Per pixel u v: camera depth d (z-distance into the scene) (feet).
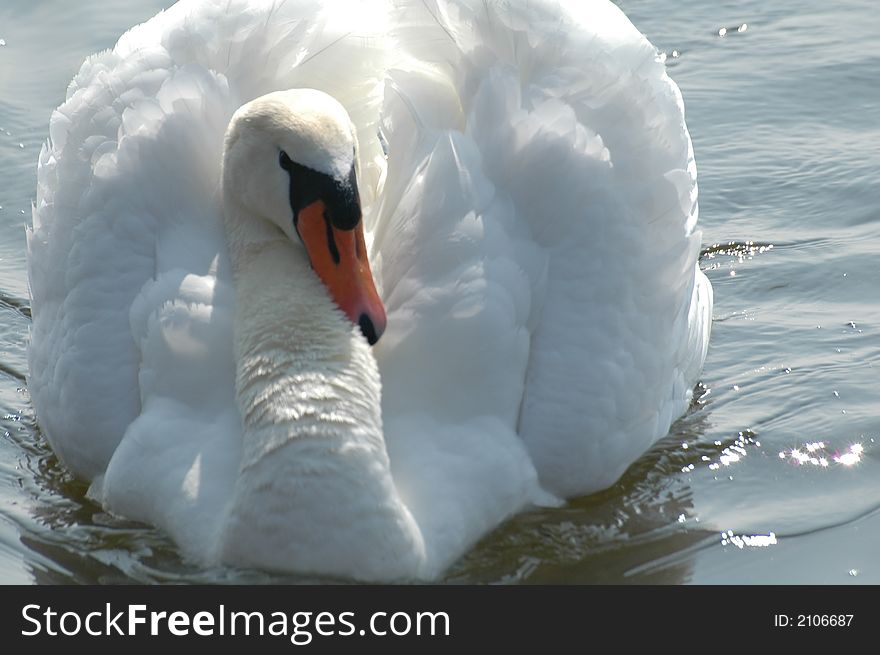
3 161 53.98
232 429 34.94
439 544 33.86
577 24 37.86
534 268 35.73
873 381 41.86
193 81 36.96
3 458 39.75
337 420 32.53
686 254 38.40
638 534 35.78
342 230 32.99
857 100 57.36
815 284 47.01
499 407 35.29
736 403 41.32
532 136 36.14
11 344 45.29
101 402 36.22
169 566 34.24
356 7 38.11
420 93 37.24
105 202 36.68
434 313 35.04
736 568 34.50
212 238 36.17
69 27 61.62
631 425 36.83
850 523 35.91
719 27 62.75
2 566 34.83
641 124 37.65
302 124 32.99
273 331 33.30
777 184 52.54
